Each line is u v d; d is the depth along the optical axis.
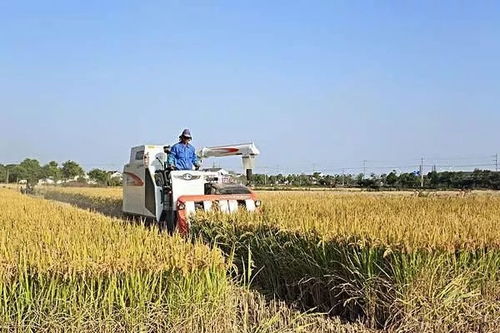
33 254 6.29
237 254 10.54
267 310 7.97
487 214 12.38
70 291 6.07
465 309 7.53
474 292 7.75
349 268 7.98
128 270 6.29
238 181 15.27
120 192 33.41
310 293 8.79
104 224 9.50
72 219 11.08
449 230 8.49
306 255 8.70
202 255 6.88
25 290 5.95
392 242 7.62
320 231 8.62
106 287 6.23
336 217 10.16
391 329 7.29
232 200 13.28
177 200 13.02
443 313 7.38
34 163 84.56
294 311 8.17
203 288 6.67
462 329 7.36
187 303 6.52
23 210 14.69
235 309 7.34
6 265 6.01
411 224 8.91
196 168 14.62
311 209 12.34
